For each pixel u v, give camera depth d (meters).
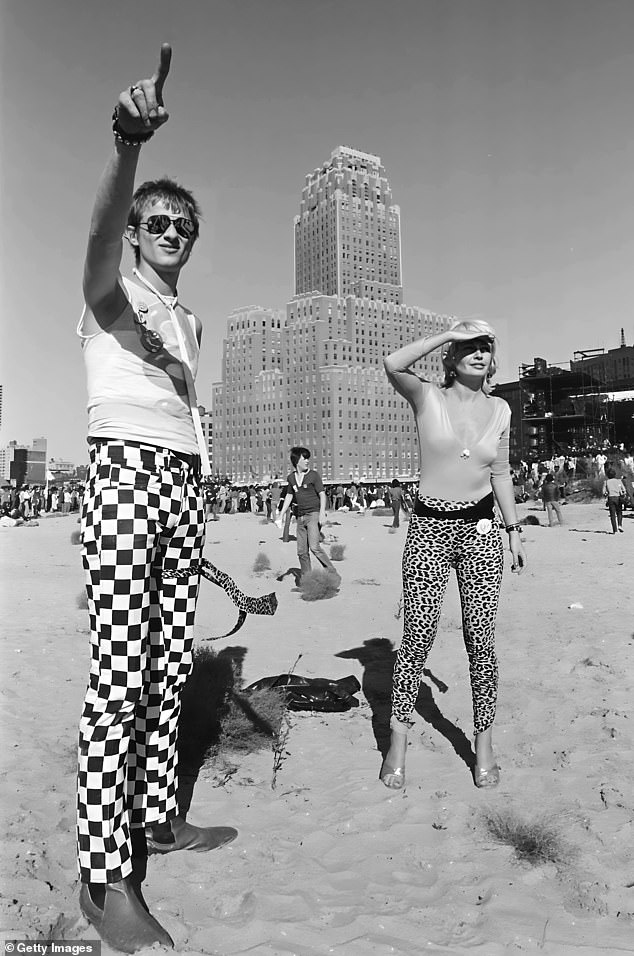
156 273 2.68
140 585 2.41
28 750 3.86
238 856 2.79
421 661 3.50
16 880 2.49
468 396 3.38
